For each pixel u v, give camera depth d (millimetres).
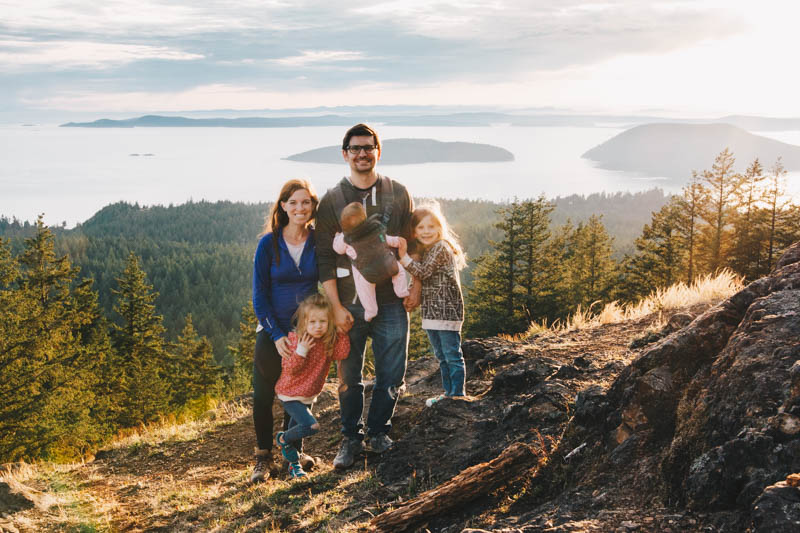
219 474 5113
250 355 46844
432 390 5801
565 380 4309
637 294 37250
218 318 136250
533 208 34531
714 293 7020
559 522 2338
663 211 38062
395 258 4109
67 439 22656
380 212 4070
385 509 3377
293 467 4457
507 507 2838
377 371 4332
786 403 2068
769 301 2621
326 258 4145
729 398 2273
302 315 4066
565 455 2992
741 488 1990
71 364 25797
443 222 4473
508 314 34719
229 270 171250
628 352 4992
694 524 2010
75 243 184000
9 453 21297
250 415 6664
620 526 2150
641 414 2732
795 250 3234
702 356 2740
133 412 38094
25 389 22766
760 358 2303
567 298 35844
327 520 3418
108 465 5797
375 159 4047
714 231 36344
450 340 4754
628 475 2529
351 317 4113
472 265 87250
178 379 50062
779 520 1667
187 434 6348
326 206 4086
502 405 4383
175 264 165125
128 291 47750
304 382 4211
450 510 2996
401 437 4719
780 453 1937
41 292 34000
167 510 4293
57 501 4348
